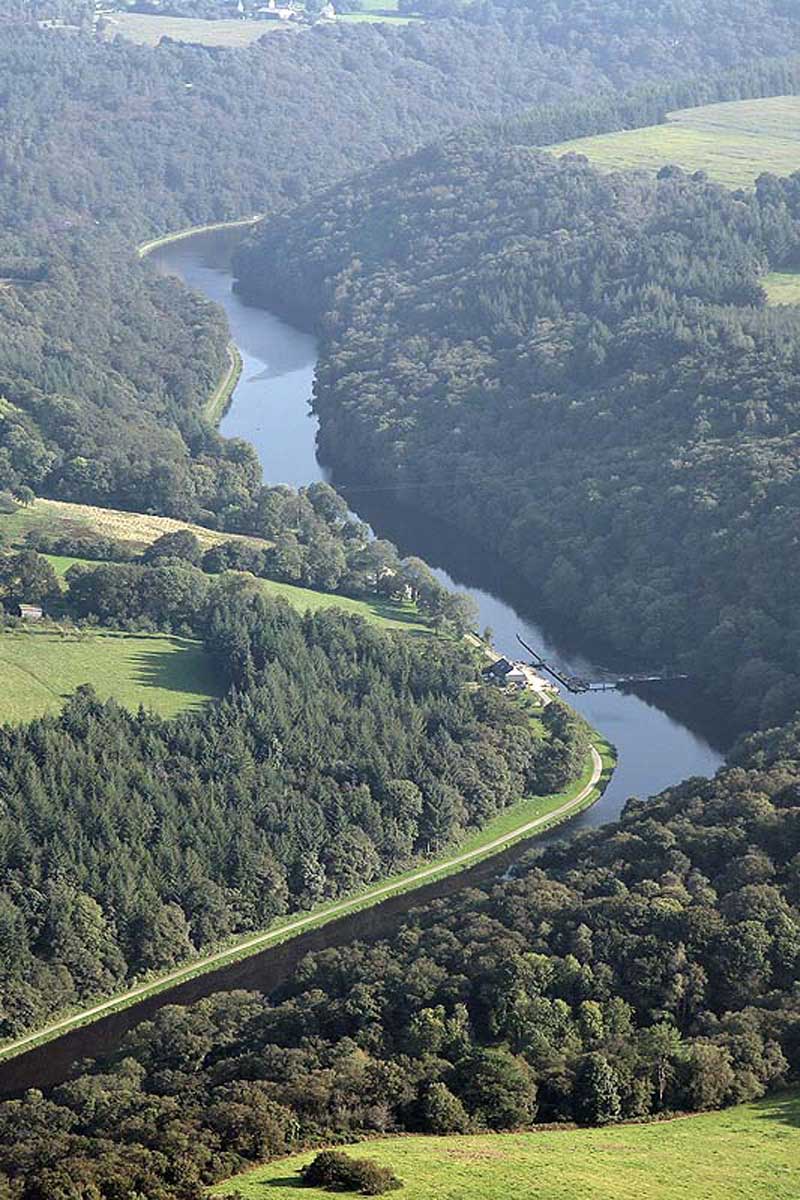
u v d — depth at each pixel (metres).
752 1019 188.62
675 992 195.62
